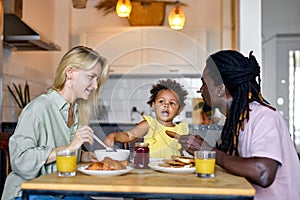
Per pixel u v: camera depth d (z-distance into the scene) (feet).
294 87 16.78
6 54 11.60
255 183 4.51
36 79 14.30
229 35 16.84
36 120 5.29
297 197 5.12
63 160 4.45
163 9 16.70
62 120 5.62
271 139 4.70
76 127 5.86
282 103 16.83
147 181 4.16
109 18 17.54
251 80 5.24
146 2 16.63
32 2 13.53
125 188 3.90
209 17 17.13
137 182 4.09
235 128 5.16
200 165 4.43
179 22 14.23
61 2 16.88
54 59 16.51
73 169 4.50
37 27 14.16
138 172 4.79
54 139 5.47
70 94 5.75
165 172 4.76
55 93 5.70
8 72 11.68
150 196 3.88
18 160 5.05
